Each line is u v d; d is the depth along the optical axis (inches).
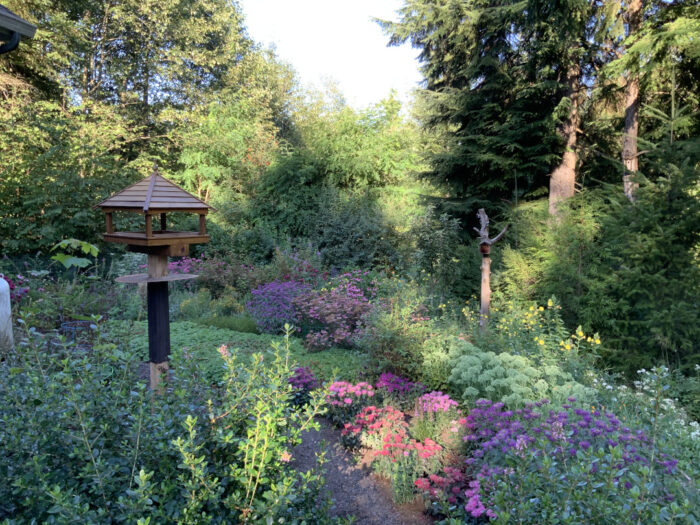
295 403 181.9
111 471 77.1
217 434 91.0
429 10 497.0
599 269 260.4
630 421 148.0
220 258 456.8
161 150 693.3
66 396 85.6
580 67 406.3
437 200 477.4
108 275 362.9
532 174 435.8
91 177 417.7
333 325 263.9
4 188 383.6
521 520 82.0
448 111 485.7
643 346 232.5
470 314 291.0
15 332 200.4
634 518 79.6
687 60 314.2
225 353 118.6
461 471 136.9
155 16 667.4
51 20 531.5
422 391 191.6
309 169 583.2
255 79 911.0
